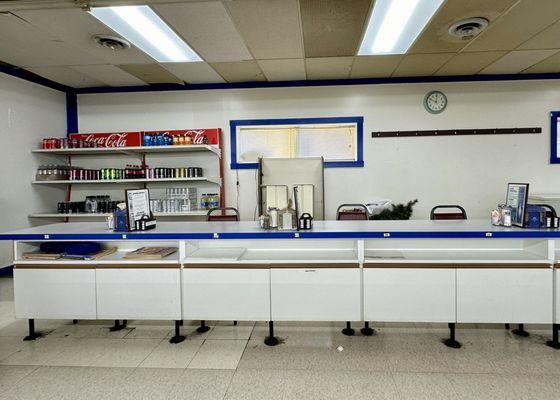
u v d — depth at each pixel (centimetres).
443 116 545
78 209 541
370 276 259
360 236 260
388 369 234
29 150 513
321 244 297
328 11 326
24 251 288
